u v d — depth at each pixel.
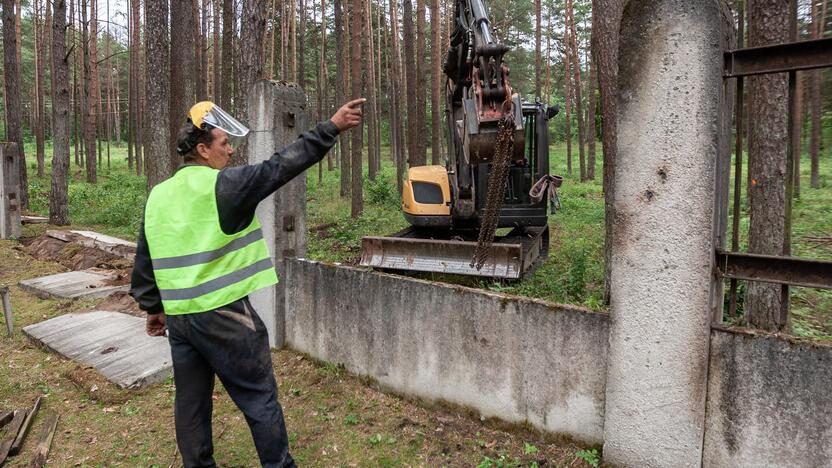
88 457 3.41
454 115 7.86
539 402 3.28
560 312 3.14
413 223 8.17
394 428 3.61
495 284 6.07
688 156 2.59
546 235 9.24
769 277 2.57
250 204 2.48
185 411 2.69
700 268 2.60
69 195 18.47
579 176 25.64
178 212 2.51
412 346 3.85
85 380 4.36
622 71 2.73
